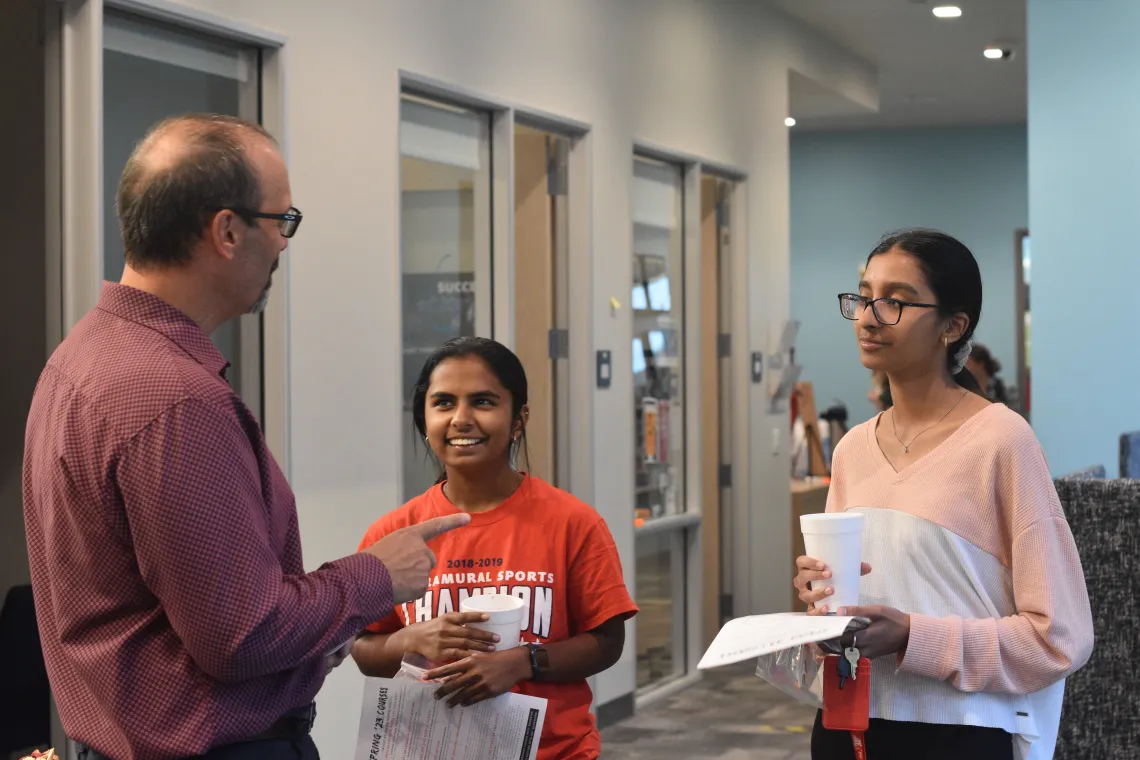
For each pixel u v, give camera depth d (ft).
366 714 6.27
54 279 9.70
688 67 19.51
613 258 17.31
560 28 15.94
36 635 11.96
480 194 14.82
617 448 17.43
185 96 10.73
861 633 5.80
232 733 4.98
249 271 5.29
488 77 14.42
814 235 39.83
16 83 11.52
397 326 12.80
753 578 21.79
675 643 19.75
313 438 11.69
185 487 4.75
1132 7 18.74
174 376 4.87
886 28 25.05
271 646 4.90
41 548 5.28
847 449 6.77
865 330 6.35
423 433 7.33
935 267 6.24
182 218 5.09
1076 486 8.85
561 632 6.81
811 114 29.22
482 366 6.94
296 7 11.50
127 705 4.91
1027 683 5.94
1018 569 6.02
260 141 5.33
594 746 6.86
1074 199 19.25
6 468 11.96
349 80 12.17
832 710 5.96
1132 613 8.68
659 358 19.12
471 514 7.01
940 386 6.43
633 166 18.17
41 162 11.50
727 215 21.76
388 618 7.07
